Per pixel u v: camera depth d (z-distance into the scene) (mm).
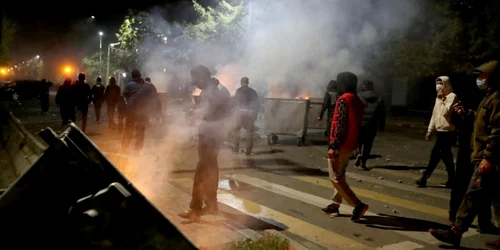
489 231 6039
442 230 5457
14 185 1537
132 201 1512
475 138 5227
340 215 6512
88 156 1558
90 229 1477
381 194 7906
